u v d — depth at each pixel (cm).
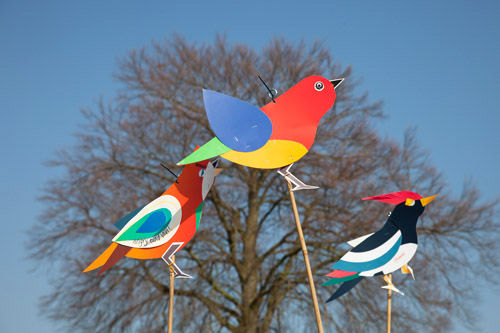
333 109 1429
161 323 1241
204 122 1403
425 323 1270
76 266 1274
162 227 485
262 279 1338
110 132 1398
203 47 1470
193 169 498
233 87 1424
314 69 1421
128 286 1241
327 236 1295
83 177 1359
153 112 1362
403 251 526
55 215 1339
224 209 1403
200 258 1333
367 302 1283
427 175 1391
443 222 1332
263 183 1416
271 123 484
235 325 1323
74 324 1273
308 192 1323
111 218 1266
